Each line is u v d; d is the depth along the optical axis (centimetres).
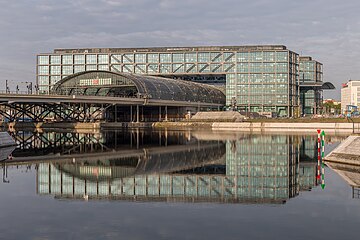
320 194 3759
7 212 3125
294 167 5547
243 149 8038
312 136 11638
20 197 3669
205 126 18125
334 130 14838
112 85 19462
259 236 2520
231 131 15300
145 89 18600
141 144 9438
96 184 4344
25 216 3006
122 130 15862
